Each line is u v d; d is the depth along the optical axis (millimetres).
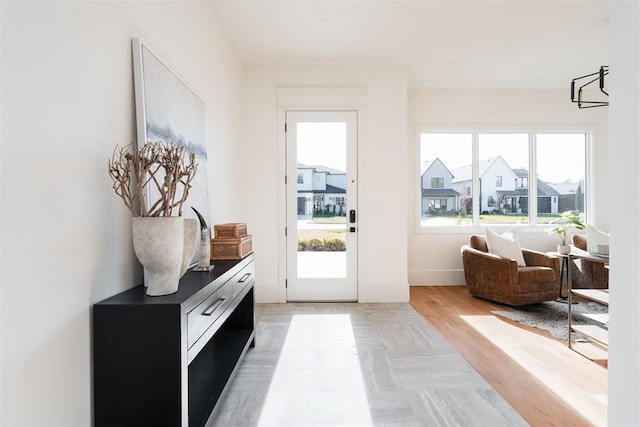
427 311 3312
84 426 1088
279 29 2943
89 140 1132
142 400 1127
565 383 1939
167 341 1129
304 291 3678
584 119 4527
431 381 1950
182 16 1949
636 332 841
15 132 849
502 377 2006
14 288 845
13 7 844
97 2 1176
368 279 3656
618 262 886
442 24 2877
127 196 1199
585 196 4602
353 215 3656
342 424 1558
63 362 1001
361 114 3633
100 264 1181
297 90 3605
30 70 894
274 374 2027
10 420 836
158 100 1562
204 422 1341
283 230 3658
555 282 3457
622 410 878
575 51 3377
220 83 2742
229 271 1787
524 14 2723
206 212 2213
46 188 945
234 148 3223
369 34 3041
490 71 3906
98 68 1182
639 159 827
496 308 3418
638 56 827
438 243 4516
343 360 2219
